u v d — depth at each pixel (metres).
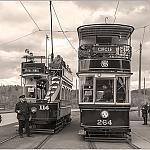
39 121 18.88
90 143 15.23
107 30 17.97
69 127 24.38
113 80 16.47
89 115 16.30
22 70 20.89
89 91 16.56
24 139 16.52
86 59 16.81
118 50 16.83
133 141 16.34
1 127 23.28
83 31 18.16
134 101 84.19
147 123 29.38
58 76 20.77
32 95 20.66
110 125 16.16
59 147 13.77
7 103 81.75
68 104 26.70
